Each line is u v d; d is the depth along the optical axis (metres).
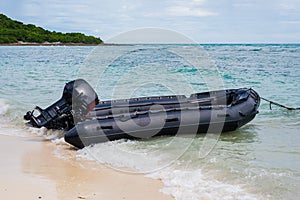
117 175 5.19
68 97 7.36
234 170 5.30
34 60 30.67
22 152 6.43
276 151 6.30
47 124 7.62
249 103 7.92
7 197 4.36
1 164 5.71
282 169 5.37
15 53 44.66
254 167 5.45
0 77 18.81
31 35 85.12
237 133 7.63
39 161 5.88
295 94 12.70
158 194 4.52
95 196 4.45
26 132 8.03
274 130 7.86
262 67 20.45
